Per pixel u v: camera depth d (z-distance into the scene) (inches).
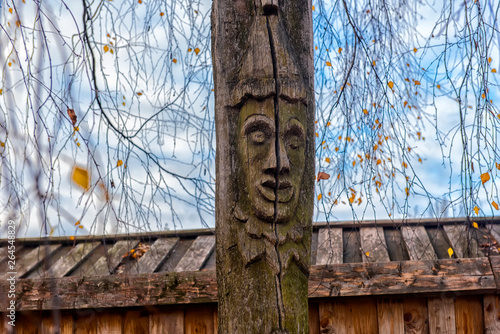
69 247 152.3
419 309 123.7
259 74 100.7
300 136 102.1
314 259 135.0
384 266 122.5
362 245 140.0
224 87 103.0
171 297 124.5
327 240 135.9
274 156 98.0
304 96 102.5
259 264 94.7
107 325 128.9
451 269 120.7
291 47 104.9
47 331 127.3
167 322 127.6
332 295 121.3
